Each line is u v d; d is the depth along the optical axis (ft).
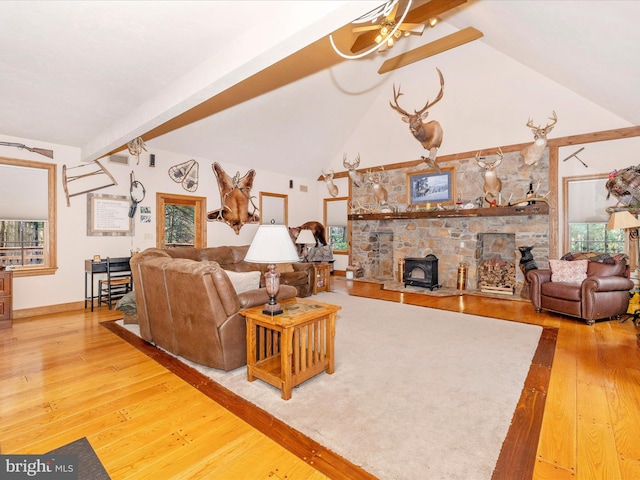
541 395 7.47
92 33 7.68
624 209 15.60
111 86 10.25
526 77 17.61
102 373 8.67
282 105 19.47
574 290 13.46
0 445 5.73
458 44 17.35
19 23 7.28
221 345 8.46
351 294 19.63
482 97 19.33
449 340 11.25
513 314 14.85
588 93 15.62
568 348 10.48
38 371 8.77
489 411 6.81
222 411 6.85
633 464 5.24
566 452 5.53
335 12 5.90
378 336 11.67
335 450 5.62
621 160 16.14
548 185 18.11
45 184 15.08
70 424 6.39
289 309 8.43
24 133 13.84
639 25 8.51
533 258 18.56
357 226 26.66
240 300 8.68
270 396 7.47
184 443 5.83
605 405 7.02
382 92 22.75
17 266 14.55
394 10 10.87
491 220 20.02
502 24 13.43
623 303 13.48
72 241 15.72
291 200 27.09
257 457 5.47
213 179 21.59
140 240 18.07
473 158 20.67
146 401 7.25
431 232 22.48
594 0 8.50
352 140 26.25
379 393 7.57
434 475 5.02
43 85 10.25
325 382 8.11
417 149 23.25
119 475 5.05
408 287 21.57
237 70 8.01
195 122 17.83
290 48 7.05
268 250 7.89
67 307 15.55
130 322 13.17
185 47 8.25
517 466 5.21
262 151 22.80
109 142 13.48
